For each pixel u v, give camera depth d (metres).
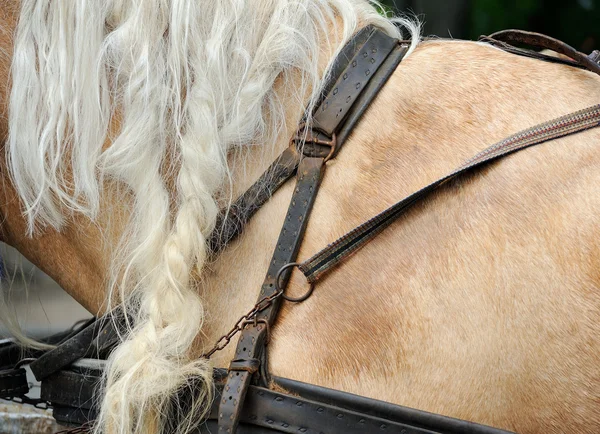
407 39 2.20
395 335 1.85
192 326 1.88
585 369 1.80
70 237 2.18
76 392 2.07
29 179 2.06
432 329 1.84
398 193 1.91
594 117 1.91
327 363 1.86
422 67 2.03
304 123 1.97
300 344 1.88
